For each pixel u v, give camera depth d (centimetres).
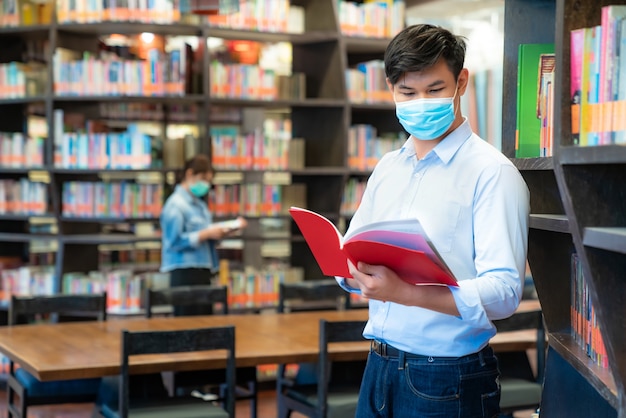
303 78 700
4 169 680
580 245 178
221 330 379
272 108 723
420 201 229
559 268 250
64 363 374
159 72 656
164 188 677
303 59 722
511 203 215
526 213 219
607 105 174
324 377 396
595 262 177
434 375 225
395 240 197
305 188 714
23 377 459
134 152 659
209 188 641
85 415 599
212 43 747
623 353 174
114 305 664
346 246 203
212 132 718
